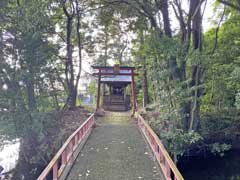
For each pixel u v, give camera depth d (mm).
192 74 13211
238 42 14359
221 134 14867
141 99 29922
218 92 14195
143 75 22797
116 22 19969
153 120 15086
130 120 20125
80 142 11695
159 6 14188
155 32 13570
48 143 13547
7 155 14430
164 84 13445
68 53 18828
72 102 19844
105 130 16109
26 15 12586
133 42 22328
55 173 6867
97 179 7723
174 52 12016
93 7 18547
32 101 13367
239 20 14727
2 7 11914
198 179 13414
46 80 14258
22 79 12758
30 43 12734
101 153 10641
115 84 29031
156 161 9344
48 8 14383
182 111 12898
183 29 13508
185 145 12875
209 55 12531
